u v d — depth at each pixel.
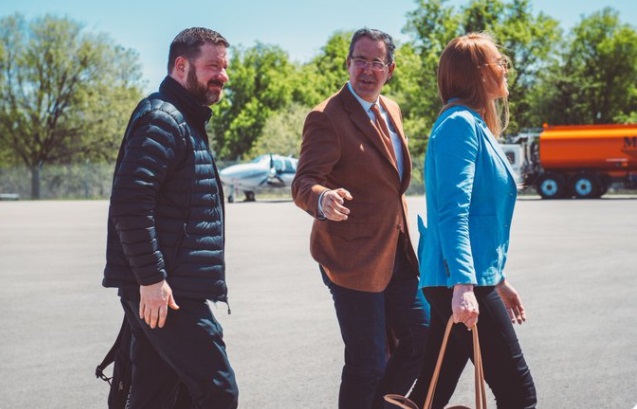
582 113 63.97
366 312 4.00
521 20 60.19
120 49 61.81
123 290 3.34
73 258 13.38
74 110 61.22
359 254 4.02
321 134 3.99
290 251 14.00
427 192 3.35
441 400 3.49
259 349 6.29
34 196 58.06
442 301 3.27
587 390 5.09
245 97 76.50
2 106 60.50
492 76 3.36
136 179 3.17
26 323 7.49
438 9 61.81
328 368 5.70
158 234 3.27
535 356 5.98
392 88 67.56
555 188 40.81
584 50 65.12
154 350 3.45
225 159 76.00
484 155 3.21
